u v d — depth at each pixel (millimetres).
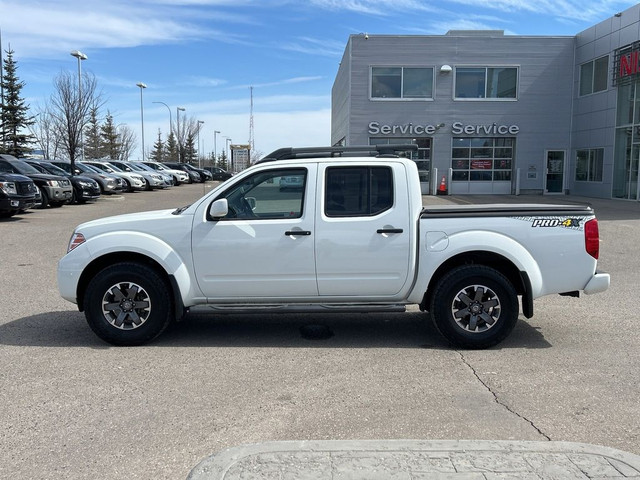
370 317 7184
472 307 5723
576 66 30016
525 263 5672
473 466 3254
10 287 8711
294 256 5723
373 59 29719
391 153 6172
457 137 30406
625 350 5762
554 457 3365
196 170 47312
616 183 26953
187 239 5754
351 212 5750
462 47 29781
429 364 5348
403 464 3273
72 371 5129
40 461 3553
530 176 30766
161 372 5117
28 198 17250
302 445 3504
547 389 4719
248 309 5824
